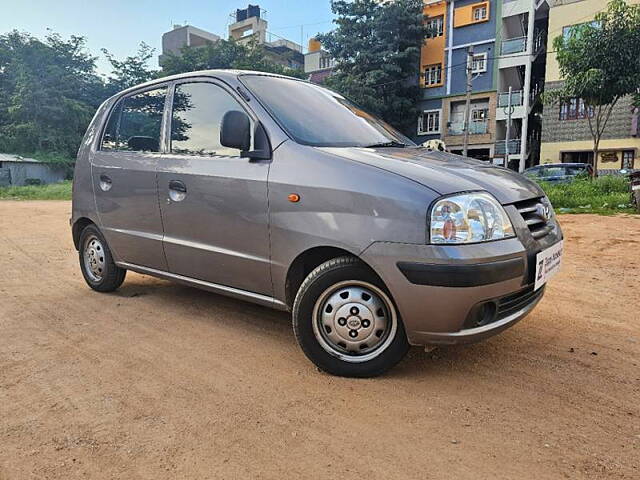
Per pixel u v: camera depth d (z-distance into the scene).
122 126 4.25
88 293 4.60
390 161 2.79
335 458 2.05
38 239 8.27
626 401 2.53
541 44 29.38
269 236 2.98
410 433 2.23
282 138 3.04
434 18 32.28
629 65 14.78
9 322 3.74
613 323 3.72
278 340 3.36
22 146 37.62
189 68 34.00
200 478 1.92
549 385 2.70
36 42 38.00
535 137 31.19
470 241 2.44
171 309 4.06
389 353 2.70
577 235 7.73
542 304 4.21
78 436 2.20
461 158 3.37
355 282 2.71
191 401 2.52
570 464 2.01
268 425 2.30
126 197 3.97
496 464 2.01
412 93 32.34
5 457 2.05
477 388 2.66
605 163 25.30
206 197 3.32
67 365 2.96
